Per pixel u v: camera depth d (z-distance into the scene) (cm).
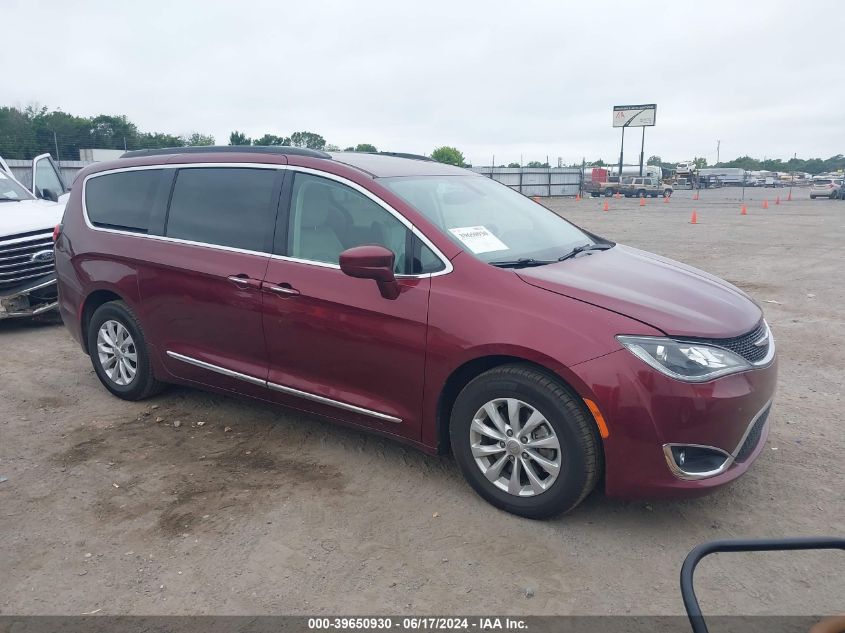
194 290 455
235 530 348
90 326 530
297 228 419
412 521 355
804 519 356
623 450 321
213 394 542
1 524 356
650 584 304
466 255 366
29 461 428
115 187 521
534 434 346
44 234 737
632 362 318
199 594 300
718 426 320
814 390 549
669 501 374
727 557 325
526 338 333
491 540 338
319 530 348
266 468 416
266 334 425
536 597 296
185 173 482
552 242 433
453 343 353
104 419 495
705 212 3050
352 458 428
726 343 332
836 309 841
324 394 408
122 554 329
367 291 383
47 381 579
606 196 5153
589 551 329
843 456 427
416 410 377
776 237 1762
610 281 367
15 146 3228
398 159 471
